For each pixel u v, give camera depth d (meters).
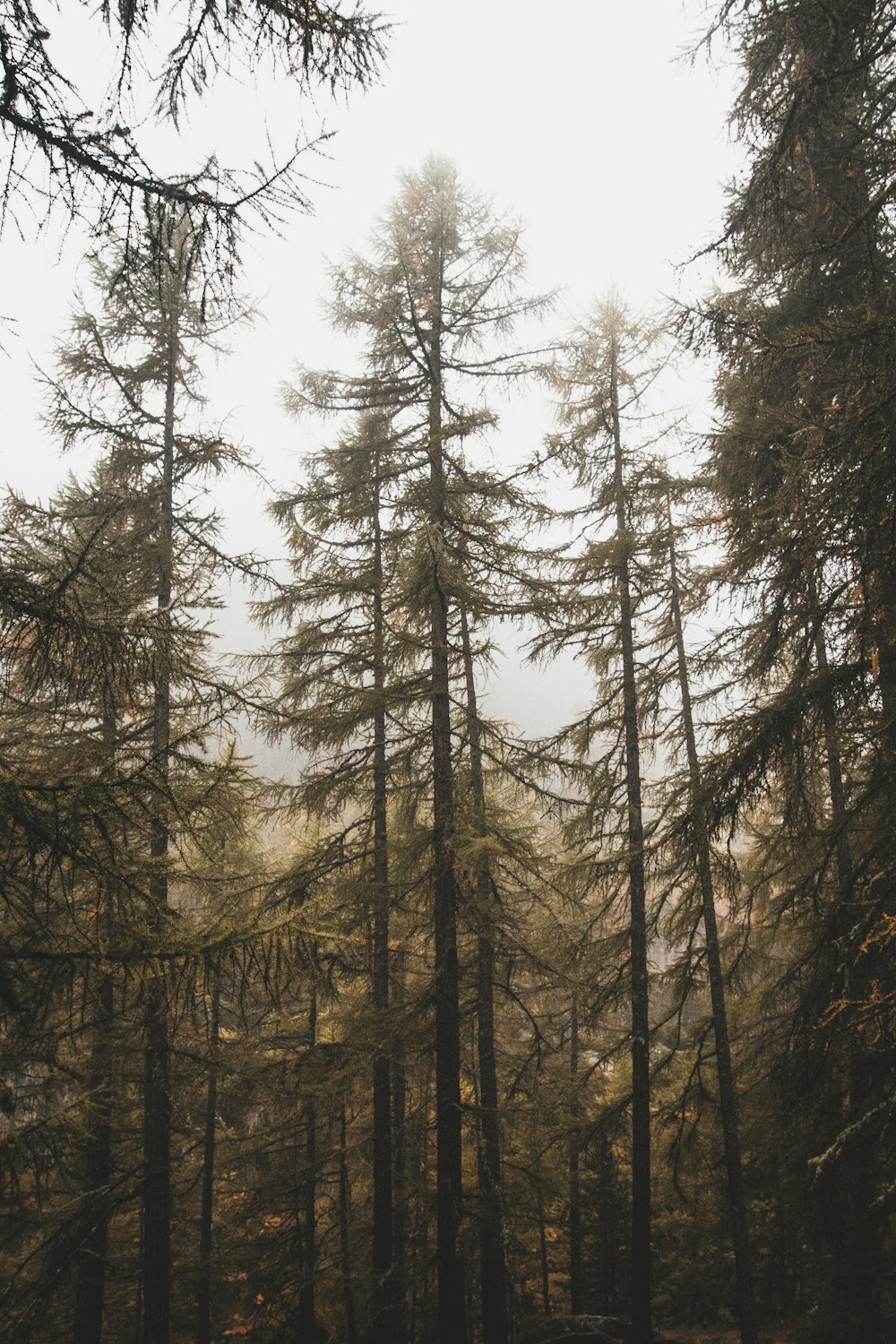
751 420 9.35
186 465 11.36
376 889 11.27
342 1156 12.34
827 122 7.15
